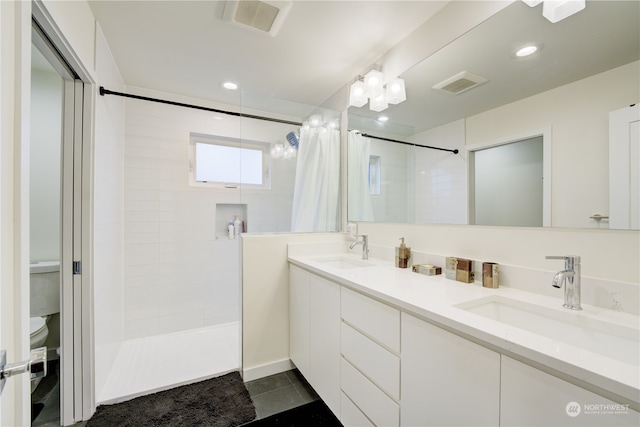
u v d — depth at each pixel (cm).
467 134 137
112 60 190
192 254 263
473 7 133
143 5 143
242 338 189
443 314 84
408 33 167
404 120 173
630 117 87
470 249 136
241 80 225
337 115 235
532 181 111
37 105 212
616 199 90
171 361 209
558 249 104
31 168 209
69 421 147
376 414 113
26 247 67
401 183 177
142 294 245
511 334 70
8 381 63
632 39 87
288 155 220
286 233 212
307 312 174
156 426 144
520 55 116
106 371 183
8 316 63
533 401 64
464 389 79
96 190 157
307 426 146
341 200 233
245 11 147
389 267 163
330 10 147
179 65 202
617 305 89
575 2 100
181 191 259
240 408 158
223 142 282
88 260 149
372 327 116
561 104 103
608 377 52
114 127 201
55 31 107
